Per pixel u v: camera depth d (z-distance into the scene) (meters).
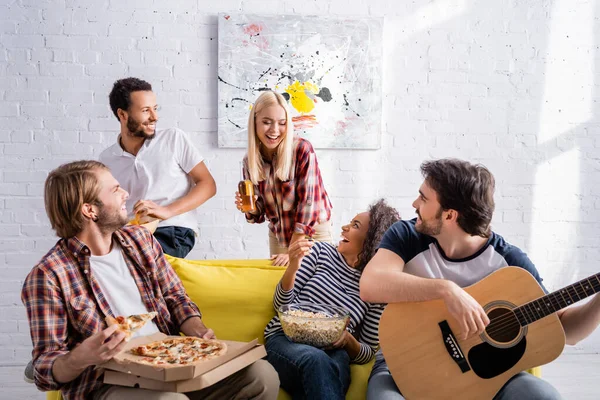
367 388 2.19
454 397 2.04
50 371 1.83
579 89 4.14
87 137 3.93
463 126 4.10
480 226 2.10
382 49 4.02
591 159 4.16
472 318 1.96
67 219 2.03
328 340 2.21
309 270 2.50
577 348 4.20
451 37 4.07
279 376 2.21
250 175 3.11
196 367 1.79
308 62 3.98
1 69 3.86
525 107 4.12
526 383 1.97
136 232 2.22
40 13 3.87
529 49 4.11
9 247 3.92
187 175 3.32
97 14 3.90
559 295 2.00
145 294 2.15
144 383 1.82
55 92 3.90
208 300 2.44
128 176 3.23
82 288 2.02
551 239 4.17
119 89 3.17
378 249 2.27
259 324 2.43
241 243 4.03
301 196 3.08
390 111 4.07
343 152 4.05
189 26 3.94
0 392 3.43
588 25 4.12
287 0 3.98
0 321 3.92
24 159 3.91
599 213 4.18
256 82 3.96
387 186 4.09
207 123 3.98
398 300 2.10
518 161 4.13
